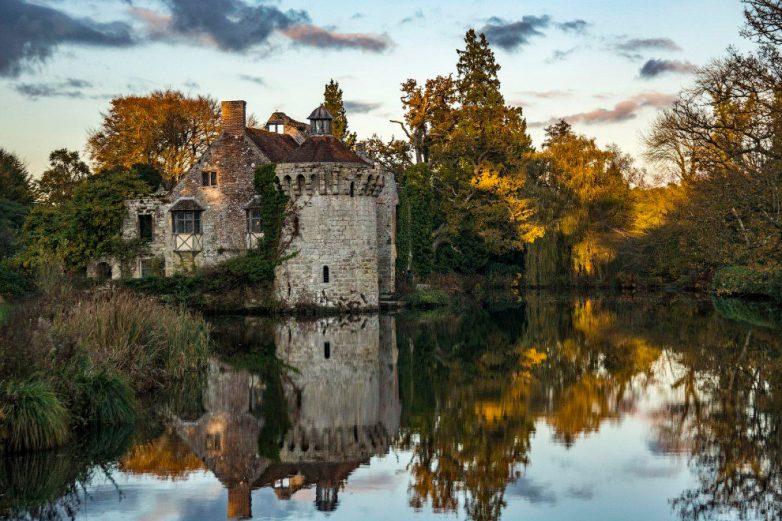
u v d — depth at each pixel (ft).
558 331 130.82
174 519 45.27
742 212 143.23
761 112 108.88
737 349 104.88
